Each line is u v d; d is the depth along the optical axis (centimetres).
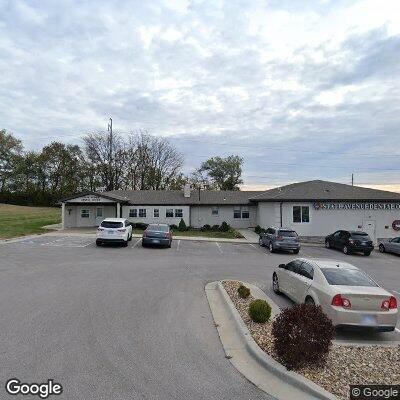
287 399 519
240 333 780
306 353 589
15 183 7619
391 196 3356
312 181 3762
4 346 666
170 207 3962
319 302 884
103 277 1387
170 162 7050
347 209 3303
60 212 5647
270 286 1378
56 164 7544
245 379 577
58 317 855
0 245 2303
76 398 495
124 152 6669
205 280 1440
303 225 3300
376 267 2092
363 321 814
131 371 584
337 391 532
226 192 4409
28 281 1264
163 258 2006
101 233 2409
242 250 2564
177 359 642
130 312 925
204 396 517
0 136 7538
